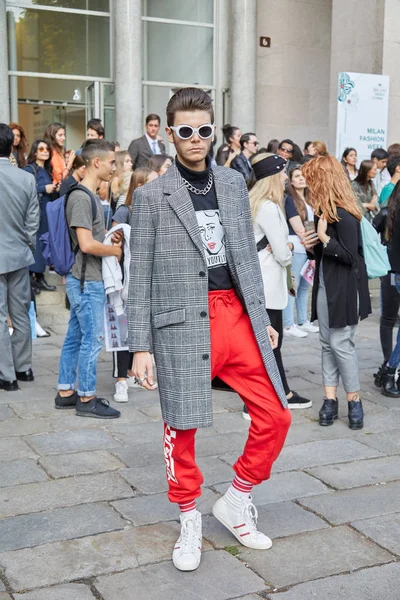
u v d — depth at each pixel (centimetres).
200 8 1322
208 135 286
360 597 281
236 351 300
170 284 293
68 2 1232
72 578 293
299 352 712
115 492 376
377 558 312
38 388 574
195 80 1333
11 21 1198
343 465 418
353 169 996
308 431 479
